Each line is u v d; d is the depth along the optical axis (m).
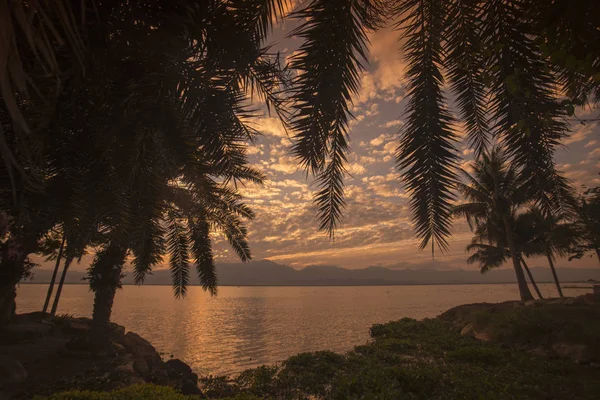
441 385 9.94
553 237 24.98
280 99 4.45
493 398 8.57
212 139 5.04
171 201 10.87
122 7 3.48
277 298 165.00
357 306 84.50
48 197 4.86
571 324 15.29
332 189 4.07
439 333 22.05
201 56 4.04
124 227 5.98
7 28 1.45
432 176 3.99
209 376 14.88
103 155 4.93
